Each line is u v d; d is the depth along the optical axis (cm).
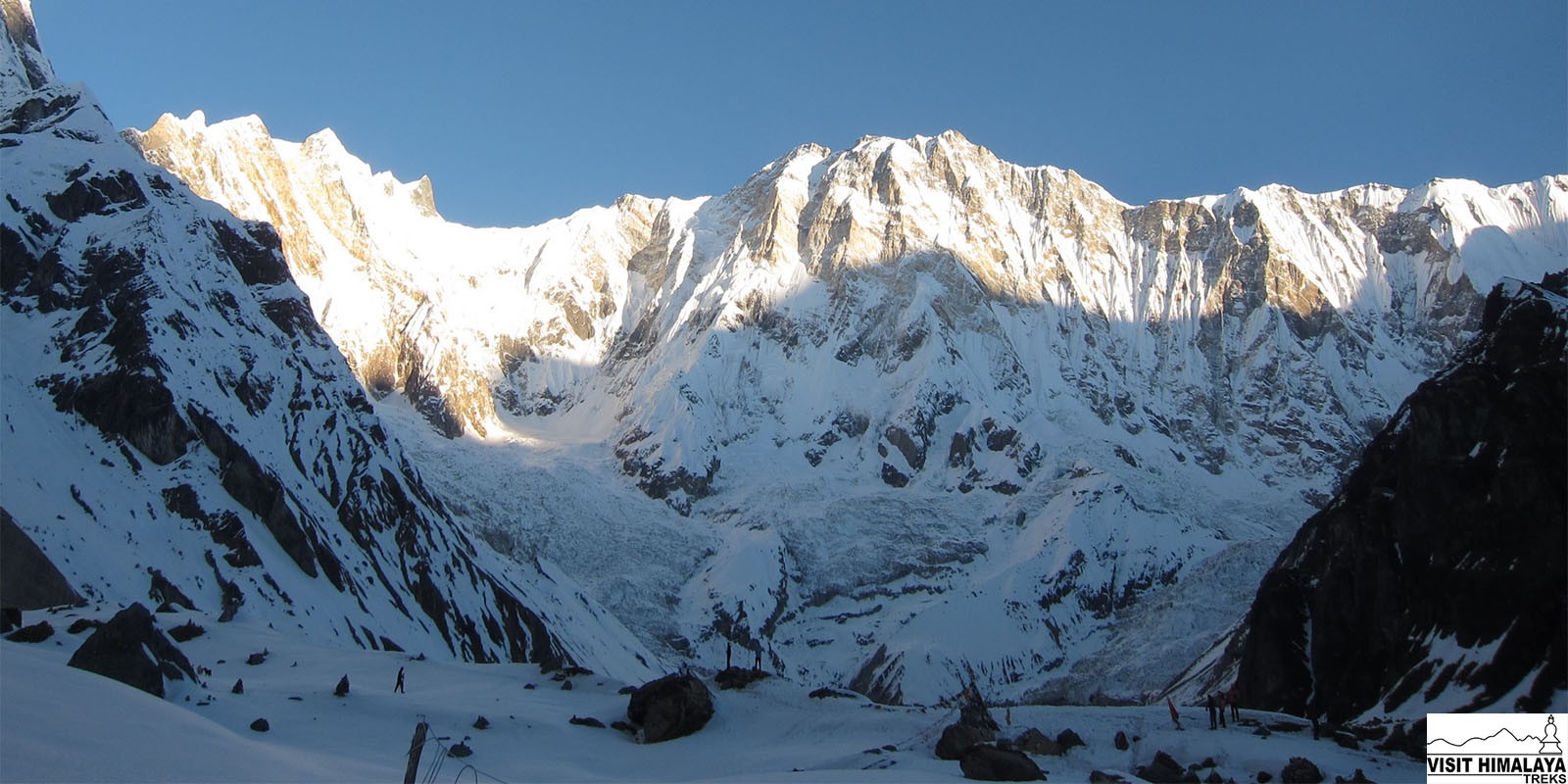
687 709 8469
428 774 6788
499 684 9619
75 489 14750
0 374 16250
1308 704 11762
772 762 7519
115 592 13200
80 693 5747
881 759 7306
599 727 8538
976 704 7900
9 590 11869
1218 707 8575
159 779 5078
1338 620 11619
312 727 7519
